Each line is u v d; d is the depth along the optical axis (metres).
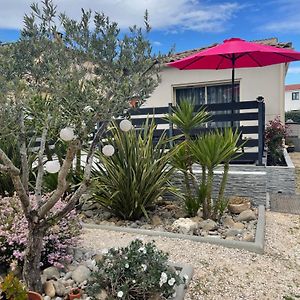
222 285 2.86
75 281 2.71
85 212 4.89
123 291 2.27
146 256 2.48
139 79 2.17
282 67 8.36
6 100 2.01
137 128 5.86
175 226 4.13
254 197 5.25
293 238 4.04
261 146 5.93
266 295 2.76
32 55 2.32
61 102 2.20
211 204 4.64
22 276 2.63
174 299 2.51
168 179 4.80
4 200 3.25
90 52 2.20
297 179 8.04
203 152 4.17
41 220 2.36
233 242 3.62
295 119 21.41
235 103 6.20
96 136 2.38
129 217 4.64
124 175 4.47
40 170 2.52
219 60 7.01
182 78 9.41
